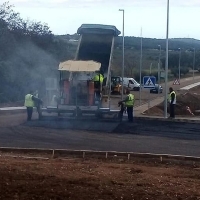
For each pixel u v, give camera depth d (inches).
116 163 686.5
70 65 1302.9
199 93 2999.5
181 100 2342.5
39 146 847.7
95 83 1311.5
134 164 684.1
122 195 442.3
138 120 1326.3
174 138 991.6
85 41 1497.3
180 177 581.3
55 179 494.6
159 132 1078.4
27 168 560.7
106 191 453.1
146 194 452.8
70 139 940.0
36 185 460.1
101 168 617.0
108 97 1375.5
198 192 476.4
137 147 866.1
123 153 749.9
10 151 772.0
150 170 622.8
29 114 1248.2
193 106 2324.1
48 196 427.5
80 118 1283.2
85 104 1293.1
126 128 1127.6
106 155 743.1
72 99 1295.5
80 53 1478.8
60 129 1079.6
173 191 474.3
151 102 2257.6
